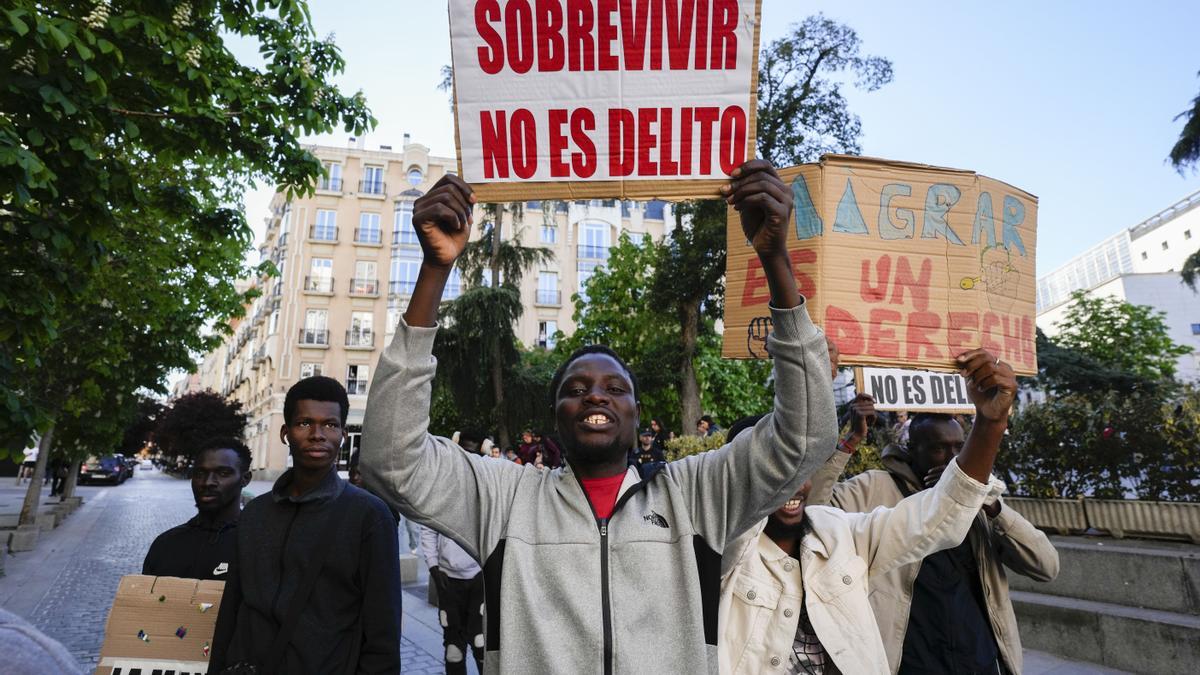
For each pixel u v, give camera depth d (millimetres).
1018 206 3236
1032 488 6379
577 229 44500
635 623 1580
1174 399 5598
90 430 13508
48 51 3617
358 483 5262
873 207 3092
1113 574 5047
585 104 1951
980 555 2662
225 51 5086
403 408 1653
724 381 23312
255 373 50562
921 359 2982
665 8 1935
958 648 2527
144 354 13086
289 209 44500
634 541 1680
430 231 1670
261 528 2420
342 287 41656
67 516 17219
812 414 1647
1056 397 6777
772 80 17969
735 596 2059
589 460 1792
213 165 8531
